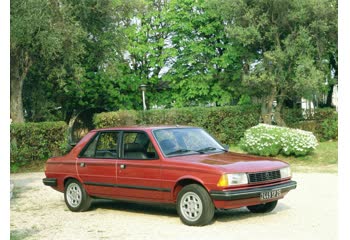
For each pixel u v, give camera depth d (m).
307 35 26.81
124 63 34.19
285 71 28.19
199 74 33.19
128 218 9.88
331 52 29.16
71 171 10.88
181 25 32.47
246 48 30.08
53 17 23.20
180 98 33.75
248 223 8.97
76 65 25.59
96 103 35.34
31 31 21.39
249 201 8.72
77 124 35.34
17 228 9.38
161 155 9.33
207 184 8.56
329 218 9.30
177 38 33.12
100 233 8.56
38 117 30.11
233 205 8.54
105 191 10.26
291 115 29.70
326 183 14.44
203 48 32.25
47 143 23.23
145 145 9.71
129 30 33.81
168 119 27.73
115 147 10.18
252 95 30.23
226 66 31.89
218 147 10.30
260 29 28.12
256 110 29.20
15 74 24.83
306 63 26.38
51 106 30.94
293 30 28.42
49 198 13.37
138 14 31.98
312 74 26.25
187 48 32.78
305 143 20.30
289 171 9.64
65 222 9.77
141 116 27.12
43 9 22.19
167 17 33.06
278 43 28.12
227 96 32.81
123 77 33.69
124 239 8.00
